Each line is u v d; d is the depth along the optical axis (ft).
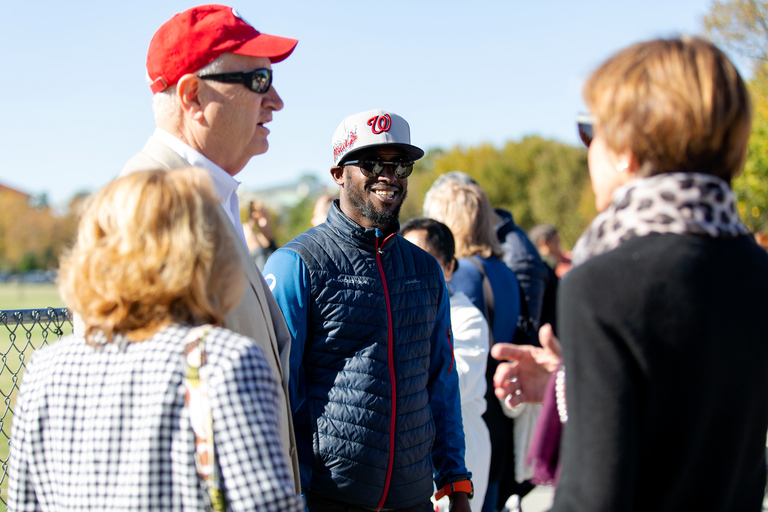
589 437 3.20
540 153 139.33
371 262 7.19
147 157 5.67
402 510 6.94
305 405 6.84
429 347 7.47
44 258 241.14
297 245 7.18
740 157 3.53
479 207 10.27
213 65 5.79
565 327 3.44
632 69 3.51
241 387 3.63
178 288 3.78
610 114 3.54
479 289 9.80
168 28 5.87
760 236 35.53
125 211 3.85
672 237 3.31
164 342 3.74
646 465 3.33
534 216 133.49
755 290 3.39
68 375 3.84
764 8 34.63
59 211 258.16
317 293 6.91
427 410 7.29
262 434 3.59
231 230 5.33
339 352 6.86
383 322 7.00
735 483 3.47
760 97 35.73
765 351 3.42
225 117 5.89
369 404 6.71
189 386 3.62
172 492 3.56
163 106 5.95
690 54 3.43
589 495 3.16
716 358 3.23
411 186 150.92
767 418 3.61
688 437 3.24
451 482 7.53
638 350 3.19
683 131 3.32
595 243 3.58
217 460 3.55
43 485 3.89
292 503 3.61
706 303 3.20
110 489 3.58
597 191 3.95
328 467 6.64
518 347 4.58
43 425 3.87
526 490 10.19
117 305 3.79
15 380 7.28
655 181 3.41
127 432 3.60
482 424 8.86
